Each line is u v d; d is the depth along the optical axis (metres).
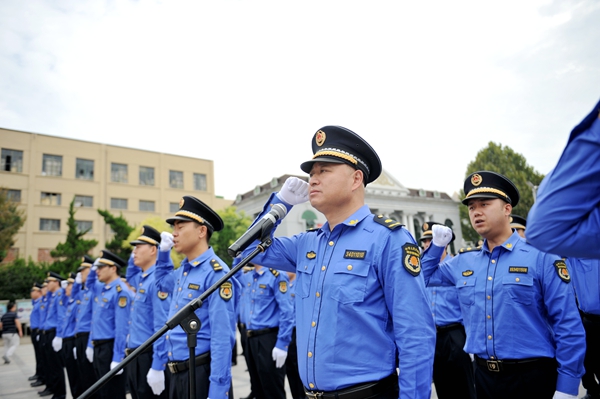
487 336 3.14
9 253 33.03
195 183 42.56
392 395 2.05
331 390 2.03
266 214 2.62
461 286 3.43
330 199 2.33
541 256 3.08
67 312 7.68
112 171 38.66
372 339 2.06
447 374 4.94
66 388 8.46
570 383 2.77
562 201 1.16
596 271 4.45
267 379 5.81
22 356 14.70
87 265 8.06
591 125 1.12
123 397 5.37
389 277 2.10
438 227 3.73
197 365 3.53
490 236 3.34
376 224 2.26
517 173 37.22
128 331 5.42
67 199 36.09
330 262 2.26
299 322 2.29
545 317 3.09
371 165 2.47
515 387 2.98
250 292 6.43
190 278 3.79
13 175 34.09
